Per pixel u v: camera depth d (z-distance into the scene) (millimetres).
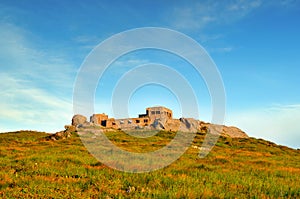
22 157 25594
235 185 16344
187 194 13289
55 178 16516
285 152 53594
